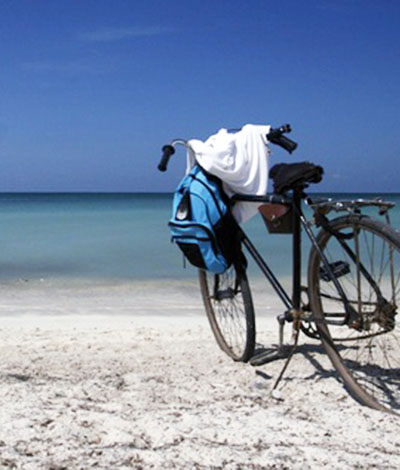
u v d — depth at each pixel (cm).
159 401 273
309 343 413
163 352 400
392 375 330
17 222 2564
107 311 664
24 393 266
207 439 217
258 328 522
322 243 305
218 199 347
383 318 272
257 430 227
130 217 3142
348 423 246
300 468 194
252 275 938
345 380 302
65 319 596
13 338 456
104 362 371
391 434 235
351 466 198
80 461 191
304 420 250
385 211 269
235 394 294
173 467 190
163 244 1516
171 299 763
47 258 1220
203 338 449
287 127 346
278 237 1641
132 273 1014
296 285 322
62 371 346
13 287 860
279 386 312
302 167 308
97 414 236
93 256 1256
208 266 346
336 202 288
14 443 202
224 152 343
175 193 361
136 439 211
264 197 337
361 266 282
